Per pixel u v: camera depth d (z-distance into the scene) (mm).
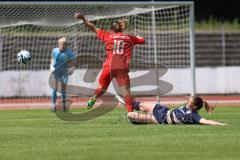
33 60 105250
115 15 75312
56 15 75562
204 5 156125
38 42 105750
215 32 116688
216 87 108000
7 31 102750
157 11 89562
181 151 36500
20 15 74812
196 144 38938
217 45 116688
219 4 156500
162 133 44000
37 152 36281
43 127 48656
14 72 99250
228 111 66625
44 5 71125
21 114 64062
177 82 95062
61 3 71188
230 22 149375
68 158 34250
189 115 49031
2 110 73438
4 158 34312
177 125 48781
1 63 101688
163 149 37188
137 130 45875
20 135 43594
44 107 81375
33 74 99375
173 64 94875
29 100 96125
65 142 40094
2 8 73938
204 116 59500
